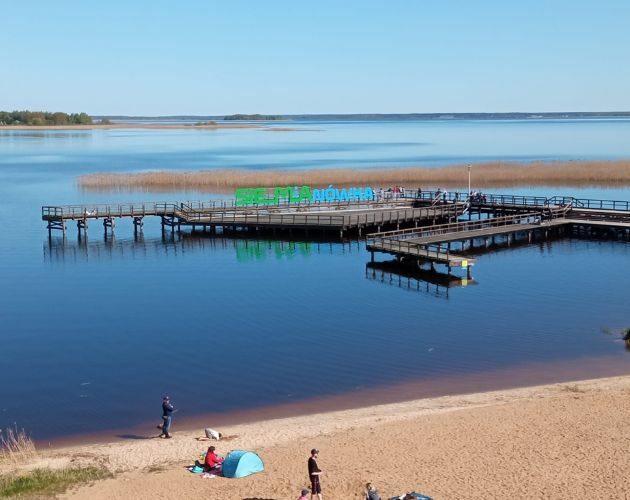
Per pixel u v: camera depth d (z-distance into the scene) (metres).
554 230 77.00
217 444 28.31
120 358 40.38
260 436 29.05
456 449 26.55
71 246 73.00
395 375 37.09
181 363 39.47
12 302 52.12
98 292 54.91
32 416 32.66
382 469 25.16
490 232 69.56
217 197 102.31
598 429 27.73
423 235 69.50
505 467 24.86
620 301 50.88
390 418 30.55
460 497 22.92
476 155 182.25
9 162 172.62
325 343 42.47
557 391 33.50
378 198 88.50
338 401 33.69
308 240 74.31
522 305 50.19
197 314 48.84
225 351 41.31
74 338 44.00
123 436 30.28
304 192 85.75
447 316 47.72
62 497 23.62
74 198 103.88
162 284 57.19
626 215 77.19
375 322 46.56
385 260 65.00
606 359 38.94
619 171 119.81
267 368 38.44
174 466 26.31
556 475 24.09
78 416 32.56
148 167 154.88
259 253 68.44
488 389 34.72
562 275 59.00
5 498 23.41
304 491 22.09
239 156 190.25
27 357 40.66
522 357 39.50
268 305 50.88
